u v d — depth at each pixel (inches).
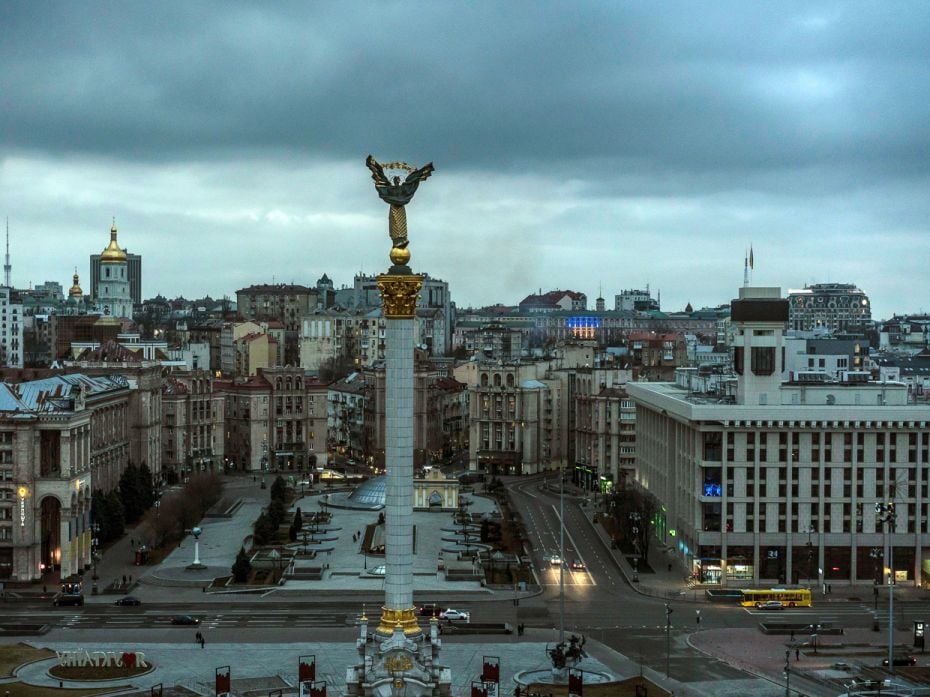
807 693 6683.1
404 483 5861.2
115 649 7514.8
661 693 6624.0
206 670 7057.1
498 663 6323.8
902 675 7032.5
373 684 5649.6
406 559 5866.1
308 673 6407.5
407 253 5930.1
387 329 5895.7
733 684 6865.2
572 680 6373.0
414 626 5861.2
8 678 6820.9
